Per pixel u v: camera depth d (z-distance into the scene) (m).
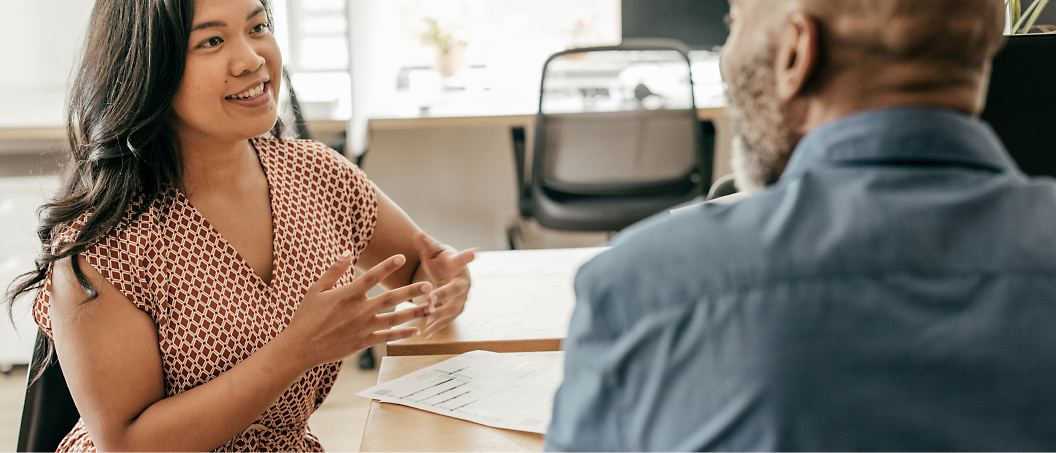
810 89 0.47
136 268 0.92
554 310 1.12
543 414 0.82
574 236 3.40
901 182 0.43
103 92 0.92
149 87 0.90
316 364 0.90
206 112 0.94
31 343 2.40
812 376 0.39
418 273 1.24
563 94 3.03
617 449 0.44
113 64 0.91
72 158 0.98
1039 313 0.39
